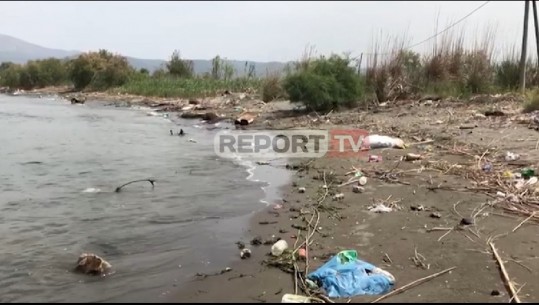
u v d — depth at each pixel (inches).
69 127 750.5
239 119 706.2
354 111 708.7
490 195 309.6
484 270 207.8
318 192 337.1
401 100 749.9
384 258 221.8
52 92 1740.9
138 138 628.7
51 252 238.2
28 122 820.0
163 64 1800.0
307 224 271.0
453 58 777.6
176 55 1717.5
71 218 292.0
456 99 691.4
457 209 287.1
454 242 238.5
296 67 862.5
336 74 745.0
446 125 533.6
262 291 192.2
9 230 271.0
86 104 1261.1
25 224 281.4
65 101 1376.7
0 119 861.8
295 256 224.2
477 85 728.3
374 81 776.9
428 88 757.9
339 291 188.5
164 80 1499.8
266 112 794.2
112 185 374.6
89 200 331.6
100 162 467.5
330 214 287.3
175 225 275.7
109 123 810.8
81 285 201.0
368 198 315.6
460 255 223.5
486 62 750.5
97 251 239.1
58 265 222.4
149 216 293.9
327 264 208.8
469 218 270.2
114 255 233.6
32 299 188.4
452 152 423.5
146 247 243.3
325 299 183.6
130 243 249.0
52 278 208.4
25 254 235.9
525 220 265.1
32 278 208.4
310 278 200.4
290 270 211.5
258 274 208.2
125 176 405.7
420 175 364.5
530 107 555.2
